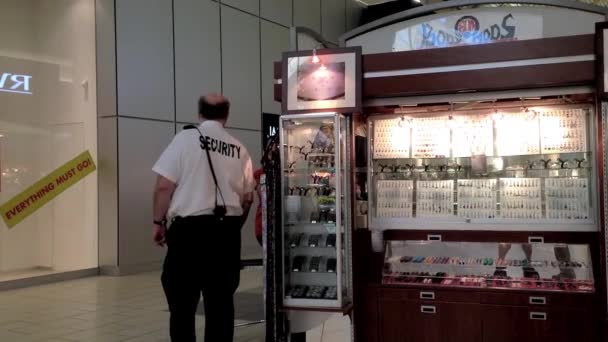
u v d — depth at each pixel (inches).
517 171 161.6
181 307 137.8
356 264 161.0
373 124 173.2
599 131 137.6
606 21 139.8
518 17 152.4
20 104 312.2
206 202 138.8
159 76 353.7
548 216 156.6
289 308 154.3
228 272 143.3
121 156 328.2
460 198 165.2
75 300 258.2
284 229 157.2
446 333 156.0
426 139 168.6
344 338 159.5
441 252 164.1
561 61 137.2
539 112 158.7
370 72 150.9
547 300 147.6
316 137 157.6
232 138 150.4
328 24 526.3
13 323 215.2
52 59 325.4
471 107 161.3
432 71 146.1
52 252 320.2
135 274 332.5
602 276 138.9
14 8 312.3
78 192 331.9
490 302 152.3
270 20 454.9
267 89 451.2
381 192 172.2
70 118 330.0
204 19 390.3
